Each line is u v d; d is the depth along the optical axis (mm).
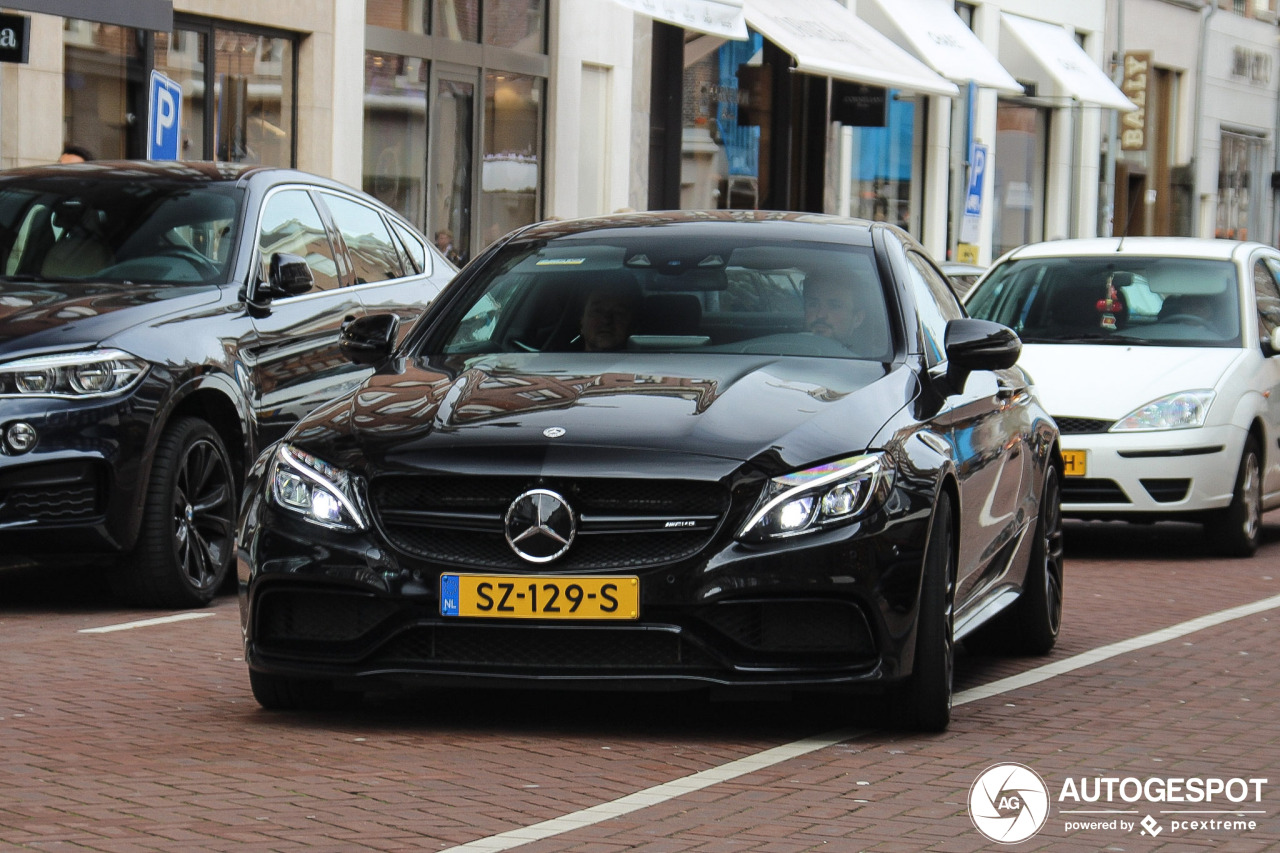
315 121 20531
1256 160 46781
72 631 8641
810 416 6426
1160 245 13648
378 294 10891
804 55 24969
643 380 6734
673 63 27172
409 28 22109
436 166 22750
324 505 6320
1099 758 6277
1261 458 12820
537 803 5488
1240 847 5219
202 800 5449
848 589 6105
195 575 9398
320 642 6355
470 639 6195
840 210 30781
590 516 6129
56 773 5789
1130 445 12164
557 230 7965
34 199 10195
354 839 5035
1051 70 35500
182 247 9906
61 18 17125
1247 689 7641
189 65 19078
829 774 5938
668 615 6074
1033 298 13352
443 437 6320
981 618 7254
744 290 7406
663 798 5574
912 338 7242
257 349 9719
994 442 7531
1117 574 11516
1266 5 46500
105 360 8867
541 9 24438
